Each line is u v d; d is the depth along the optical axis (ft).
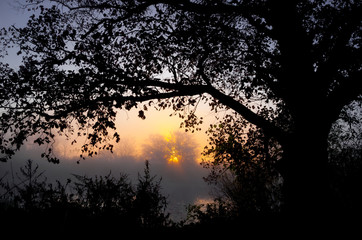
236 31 25.80
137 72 25.18
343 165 20.39
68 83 24.45
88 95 25.40
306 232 17.33
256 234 17.54
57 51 26.58
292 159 22.30
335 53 23.57
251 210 22.75
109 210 15.93
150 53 25.00
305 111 22.24
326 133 22.33
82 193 16.76
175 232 17.52
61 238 13.01
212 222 19.86
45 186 15.57
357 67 24.20
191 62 31.48
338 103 22.53
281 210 21.81
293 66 23.29
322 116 22.09
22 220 13.05
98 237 14.11
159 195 19.26
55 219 13.65
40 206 14.52
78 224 14.06
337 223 16.78
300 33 24.45
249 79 23.04
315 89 22.90
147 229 17.16
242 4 24.80
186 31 23.53
